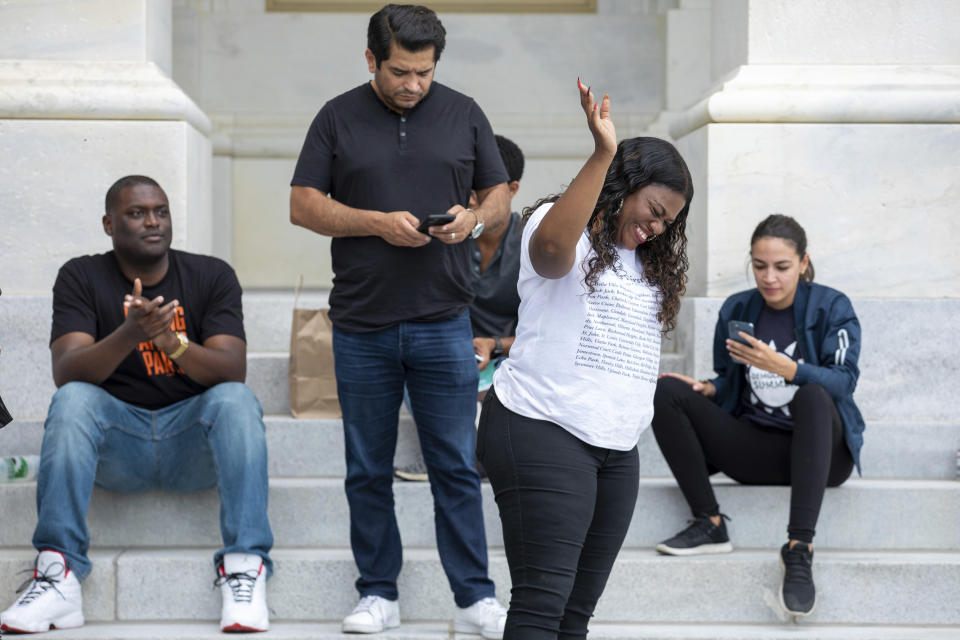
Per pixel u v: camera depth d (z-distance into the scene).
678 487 4.75
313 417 5.16
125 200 4.37
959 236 5.61
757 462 4.68
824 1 5.73
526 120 7.89
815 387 4.44
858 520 4.71
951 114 5.55
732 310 4.86
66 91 5.47
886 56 5.75
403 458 5.07
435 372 4.09
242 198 7.87
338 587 4.39
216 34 7.84
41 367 5.29
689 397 4.61
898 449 5.15
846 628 4.32
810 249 5.61
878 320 5.41
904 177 5.61
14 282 5.48
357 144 4.07
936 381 5.40
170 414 4.44
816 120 5.59
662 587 4.40
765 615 4.40
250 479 4.24
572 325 2.88
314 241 7.92
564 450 2.87
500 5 8.01
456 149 4.12
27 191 5.49
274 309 6.02
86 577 4.32
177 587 4.34
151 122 5.54
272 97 7.86
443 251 4.05
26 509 4.63
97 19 5.64
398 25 3.89
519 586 2.89
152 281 4.51
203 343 4.54
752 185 5.61
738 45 5.92
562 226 2.68
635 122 7.89
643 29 7.96
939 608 4.39
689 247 6.03
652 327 2.97
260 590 4.20
